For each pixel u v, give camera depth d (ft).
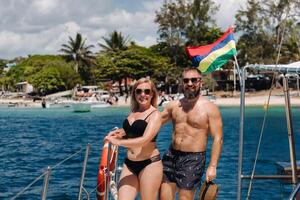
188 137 20.52
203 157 20.58
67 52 369.71
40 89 336.49
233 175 52.03
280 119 141.59
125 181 19.69
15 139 108.99
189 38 285.43
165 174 20.92
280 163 29.09
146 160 19.51
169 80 280.92
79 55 369.50
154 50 312.50
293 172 23.54
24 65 437.58
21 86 402.72
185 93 20.67
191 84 20.45
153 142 19.70
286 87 23.84
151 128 19.15
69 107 241.14
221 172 54.34
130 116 20.01
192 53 23.17
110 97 243.40
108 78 288.30
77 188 48.75
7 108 248.32
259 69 22.93
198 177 20.43
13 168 65.00
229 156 69.21
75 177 54.70
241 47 250.78
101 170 23.27
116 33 336.49
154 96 19.90
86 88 337.72
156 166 19.57
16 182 54.03
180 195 20.48
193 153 20.45
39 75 334.85
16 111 225.35
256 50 243.40
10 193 47.80
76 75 347.36
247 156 70.03
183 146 20.56
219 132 20.44
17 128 140.67
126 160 20.10
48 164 68.39
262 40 241.35
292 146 23.76
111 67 283.38
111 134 19.94
